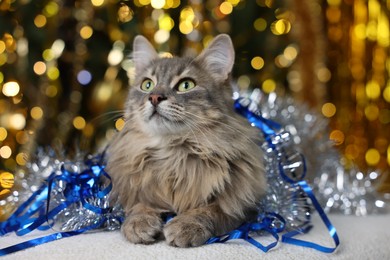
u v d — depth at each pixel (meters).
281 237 1.80
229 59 2.03
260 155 1.94
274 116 2.45
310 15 2.99
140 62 2.15
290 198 2.01
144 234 1.61
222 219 1.73
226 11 3.00
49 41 2.93
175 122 1.81
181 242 1.57
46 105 2.91
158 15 2.95
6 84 2.89
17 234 1.83
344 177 2.48
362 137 3.33
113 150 1.96
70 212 1.92
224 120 1.87
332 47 3.36
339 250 1.72
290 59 3.16
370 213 2.45
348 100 3.35
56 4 2.87
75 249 1.56
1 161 3.01
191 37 2.98
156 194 1.82
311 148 2.50
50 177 1.95
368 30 3.21
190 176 1.80
